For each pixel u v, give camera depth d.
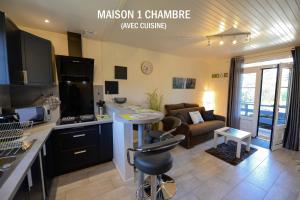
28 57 1.76
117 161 2.34
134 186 1.96
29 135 1.61
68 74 2.41
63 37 2.54
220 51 3.83
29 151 1.22
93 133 2.32
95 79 2.90
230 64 4.52
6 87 1.93
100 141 2.40
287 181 2.10
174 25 2.26
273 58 3.64
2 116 1.41
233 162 2.62
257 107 4.06
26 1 1.56
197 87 5.00
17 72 1.64
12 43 1.59
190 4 1.70
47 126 1.97
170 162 1.37
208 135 3.68
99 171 2.29
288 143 3.28
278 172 2.32
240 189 1.94
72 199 1.74
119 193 1.84
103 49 2.99
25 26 2.22
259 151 3.10
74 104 2.59
